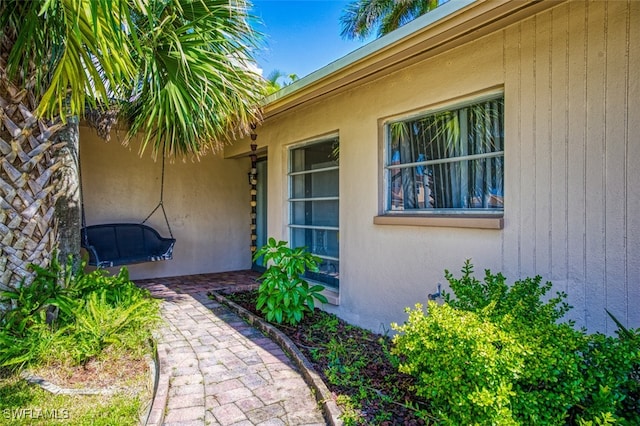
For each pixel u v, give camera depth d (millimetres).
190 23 3281
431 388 2184
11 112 2926
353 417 2354
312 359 3275
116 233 6551
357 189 4316
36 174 3199
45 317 3305
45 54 2846
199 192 7480
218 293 5711
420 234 3625
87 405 2520
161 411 2432
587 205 2582
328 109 4727
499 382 1920
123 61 2740
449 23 2908
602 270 2520
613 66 2463
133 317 3488
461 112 3410
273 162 5930
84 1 2316
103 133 5172
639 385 1870
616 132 2459
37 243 3258
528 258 2865
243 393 2756
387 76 3916
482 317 2232
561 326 2061
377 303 4059
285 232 5730
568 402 1855
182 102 3453
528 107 2850
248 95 4090
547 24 2736
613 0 2457
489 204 3205
